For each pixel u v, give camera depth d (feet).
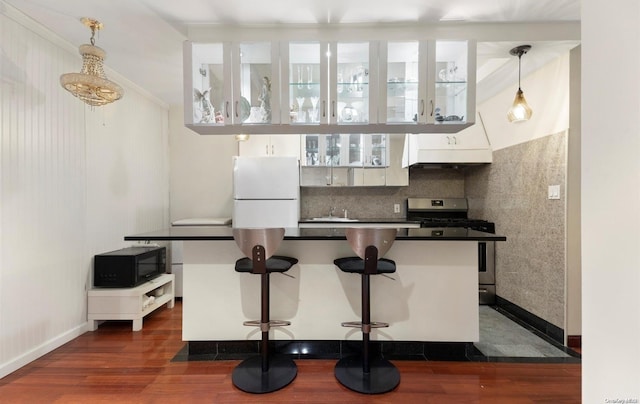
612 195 2.99
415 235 6.82
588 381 3.25
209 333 7.32
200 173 13.24
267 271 6.03
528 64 8.29
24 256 6.75
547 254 8.29
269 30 7.37
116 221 9.93
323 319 7.35
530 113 7.45
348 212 13.70
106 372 6.50
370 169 12.83
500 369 6.62
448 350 7.29
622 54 2.86
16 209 6.57
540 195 8.54
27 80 6.81
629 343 2.85
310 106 7.73
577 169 7.55
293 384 6.04
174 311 10.29
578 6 6.40
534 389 5.90
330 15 6.82
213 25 7.20
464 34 7.22
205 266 7.34
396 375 6.25
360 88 7.76
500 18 6.91
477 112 11.78
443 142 11.41
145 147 11.53
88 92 6.49
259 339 7.36
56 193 7.61
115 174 9.89
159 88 10.93
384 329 7.29
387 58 7.27
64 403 5.48
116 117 9.95
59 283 7.69
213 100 7.77
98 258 8.80
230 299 7.35
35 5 6.20
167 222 13.03
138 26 7.02
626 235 2.86
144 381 6.17
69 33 7.33
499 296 10.53
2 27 6.26
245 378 6.15
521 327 8.82
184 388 5.93
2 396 5.68
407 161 12.32
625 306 2.88
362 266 6.18
